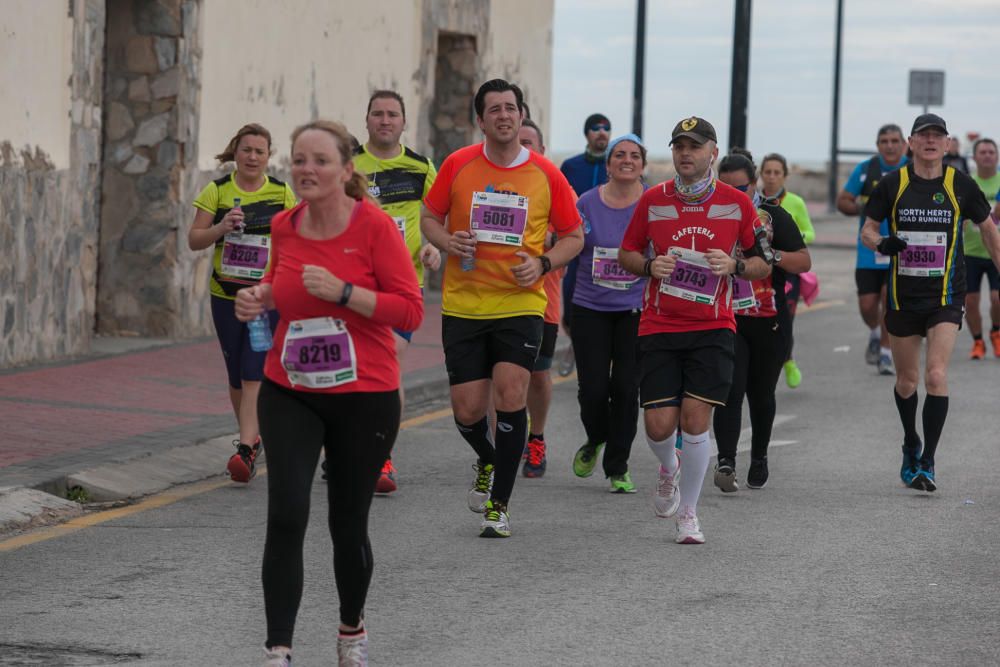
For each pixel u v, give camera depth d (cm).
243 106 2570
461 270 1211
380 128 1417
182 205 2392
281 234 834
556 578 1069
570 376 2298
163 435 1549
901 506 1349
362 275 820
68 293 2109
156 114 2372
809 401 2052
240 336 1405
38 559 1108
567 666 859
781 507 1343
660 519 1290
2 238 1939
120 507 1306
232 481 1430
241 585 1041
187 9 2367
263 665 856
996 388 2161
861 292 2322
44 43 2019
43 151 2027
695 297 1168
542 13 3822
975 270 2494
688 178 1176
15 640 899
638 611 980
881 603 1004
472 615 969
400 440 1705
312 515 1280
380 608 984
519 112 1209
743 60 2980
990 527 1259
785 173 1950
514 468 1210
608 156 1394
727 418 1399
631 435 1400
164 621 946
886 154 2264
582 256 1405
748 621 956
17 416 1622
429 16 3253
